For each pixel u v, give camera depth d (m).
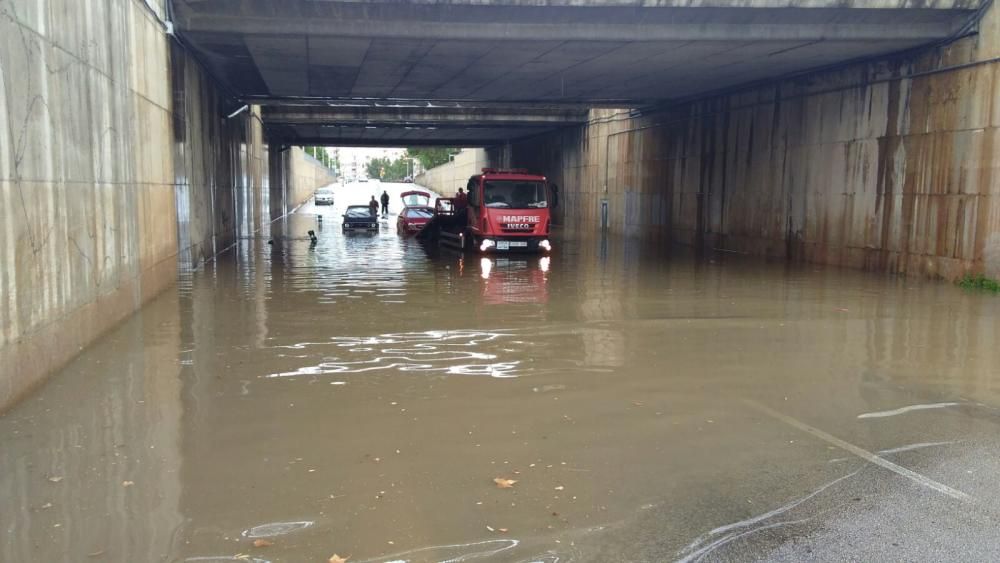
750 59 17.52
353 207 34.09
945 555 4.09
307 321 10.68
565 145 39.38
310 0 13.74
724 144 24.03
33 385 6.86
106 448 5.50
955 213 15.10
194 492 4.75
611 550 4.11
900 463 5.42
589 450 5.61
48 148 7.23
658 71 19.33
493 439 5.82
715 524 4.44
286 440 5.73
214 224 20.66
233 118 24.89
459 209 25.47
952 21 14.96
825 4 14.09
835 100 18.58
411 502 4.66
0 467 5.13
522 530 4.32
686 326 10.52
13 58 6.29
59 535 4.15
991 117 14.22
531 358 8.51
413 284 15.01
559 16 14.51
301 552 4.01
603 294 13.70
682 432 6.04
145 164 11.92
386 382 7.42
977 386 7.46
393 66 18.64
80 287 8.34
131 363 8.05
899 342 9.49
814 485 5.01
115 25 10.05
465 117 34.44
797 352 8.91
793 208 20.45
